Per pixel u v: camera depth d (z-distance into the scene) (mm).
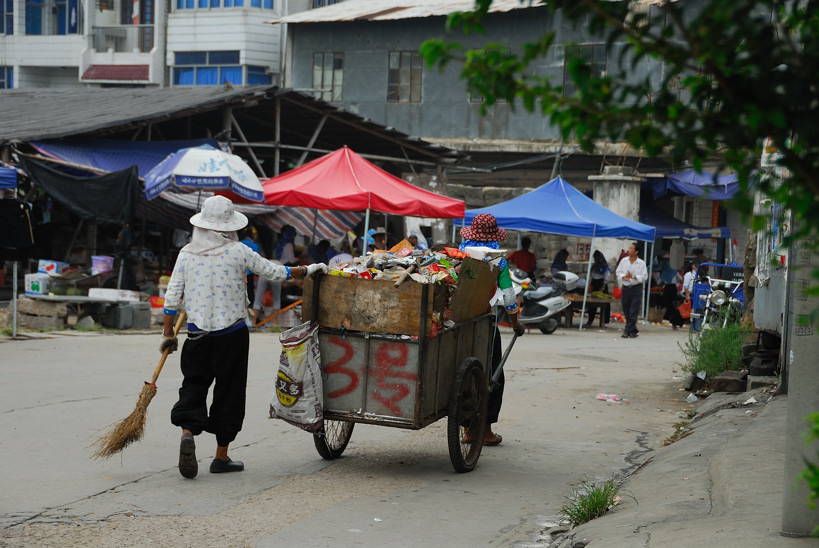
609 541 4566
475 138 29297
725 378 10086
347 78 30859
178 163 15523
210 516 5293
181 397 6145
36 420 7777
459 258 6812
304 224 20594
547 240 28312
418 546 4867
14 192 13453
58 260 19344
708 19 1900
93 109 21453
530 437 7977
